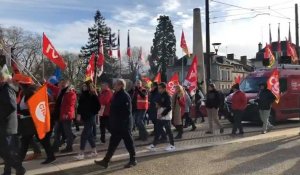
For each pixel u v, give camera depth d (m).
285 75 18.36
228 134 14.56
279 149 11.16
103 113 12.59
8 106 7.60
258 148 11.30
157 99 11.20
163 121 11.02
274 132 14.80
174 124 13.33
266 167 9.06
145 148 11.74
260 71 19.22
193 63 17.06
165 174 8.54
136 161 9.62
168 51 73.06
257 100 16.39
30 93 9.12
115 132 9.01
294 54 28.80
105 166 9.07
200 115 19.91
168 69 71.31
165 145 12.20
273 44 66.44
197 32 26.94
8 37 61.12
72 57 68.25
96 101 10.30
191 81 17.00
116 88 9.07
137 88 13.42
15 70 14.53
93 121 10.30
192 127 16.16
